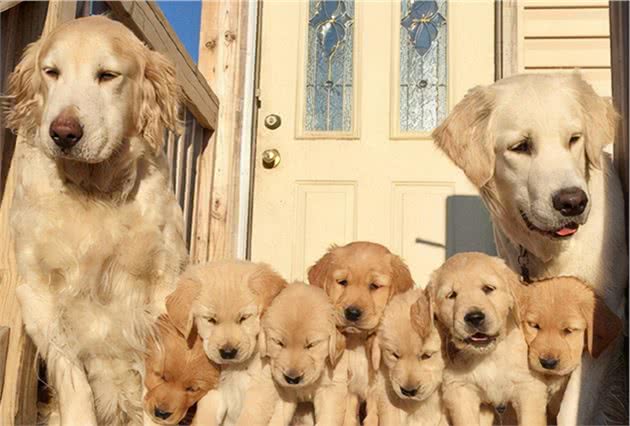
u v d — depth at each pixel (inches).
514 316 59.4
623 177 66.4
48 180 60.0
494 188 68.3
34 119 60.8
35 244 58.4
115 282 60.5
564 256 64.6
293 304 59.1
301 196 108.1
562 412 59.1
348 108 109.7
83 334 59.9
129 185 62.2
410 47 109.8
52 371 59.5
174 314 59.4
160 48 79.4
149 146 64.9
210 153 100.3
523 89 66.1
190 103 89.8
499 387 59.2
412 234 105.9
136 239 61.2
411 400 61.4
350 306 60.5
